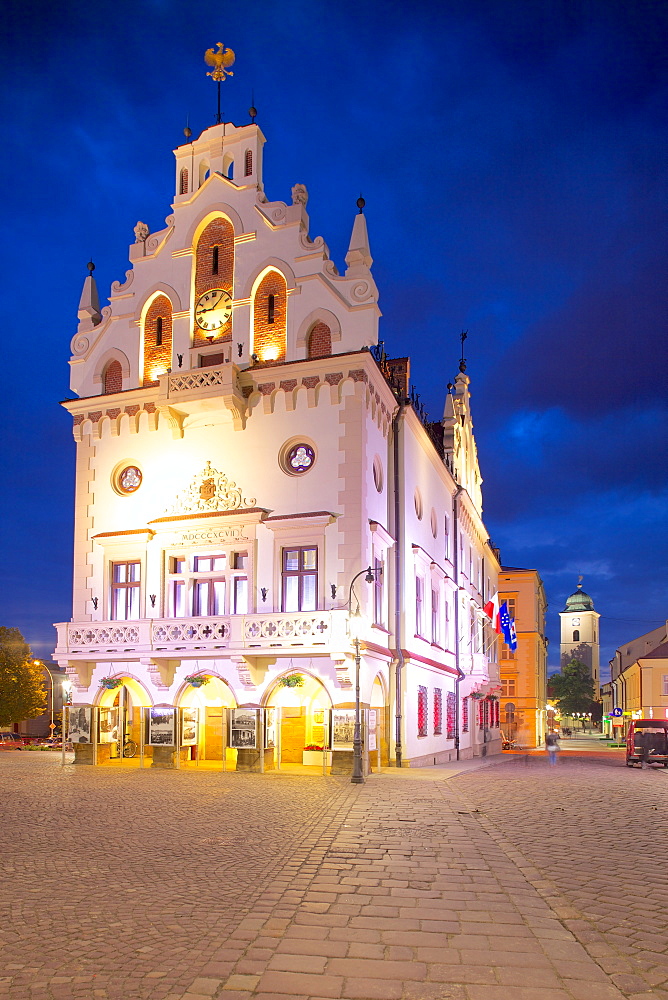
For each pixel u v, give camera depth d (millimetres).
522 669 65812
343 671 23719
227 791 19078
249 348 27531
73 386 30188
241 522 26188
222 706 27859
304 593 25422
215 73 30281
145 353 29469
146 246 29969
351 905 8430
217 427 27328
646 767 31453
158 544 27391
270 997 5961
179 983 6246
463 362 45531
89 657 26844
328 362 25812
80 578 28516
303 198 27719
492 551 59062
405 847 11742
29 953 6957
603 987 6191
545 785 22062
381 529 26500
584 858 11086
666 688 69625
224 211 28672
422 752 30375
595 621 144375
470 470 46438
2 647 63312
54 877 9805
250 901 8617
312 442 25906
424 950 6992
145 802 16938
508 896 8844
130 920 7910
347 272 26641
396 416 29422
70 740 27109
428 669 31781
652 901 8703
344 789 19719
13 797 17812
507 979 6336
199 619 25344
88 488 28969
